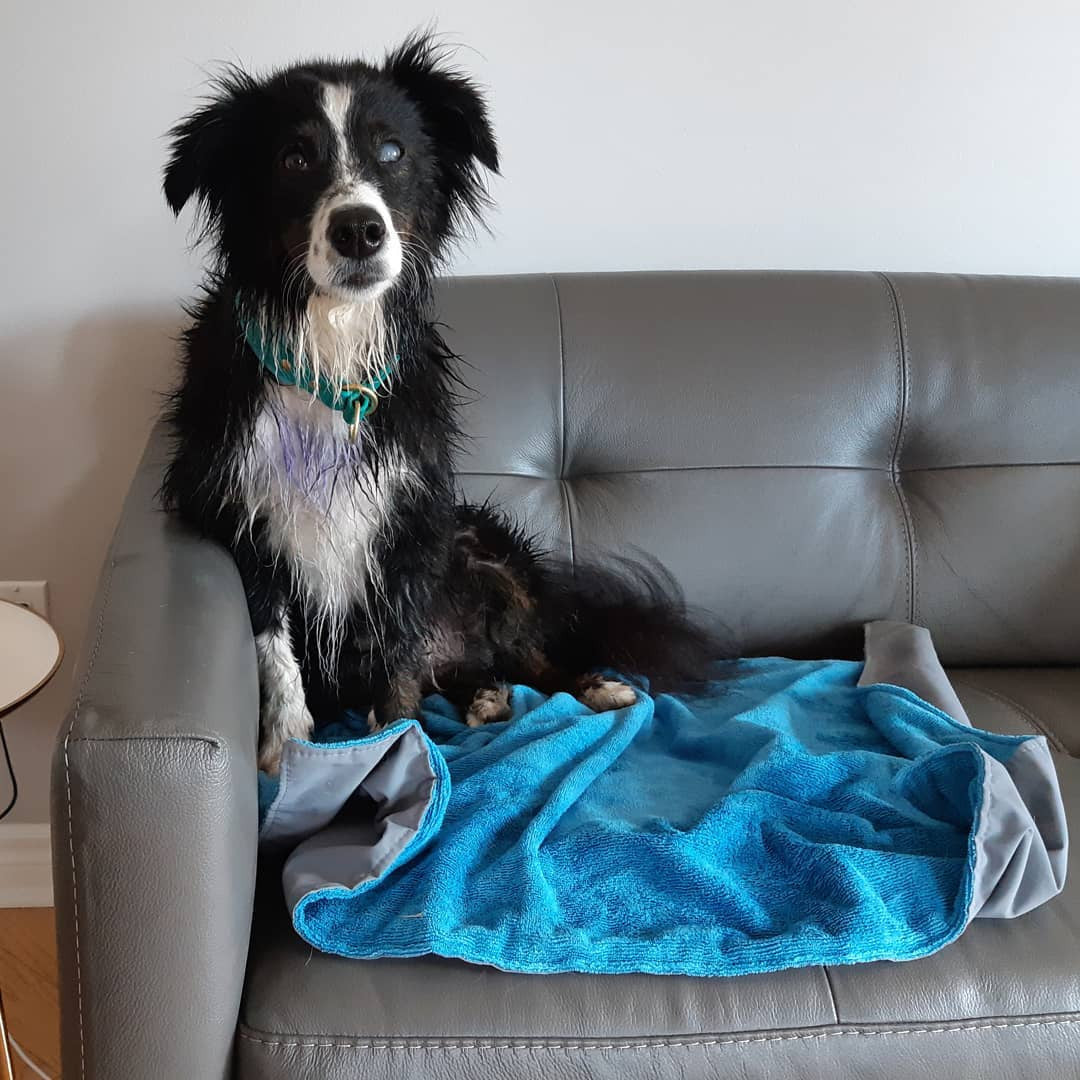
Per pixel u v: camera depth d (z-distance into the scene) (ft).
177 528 4.48
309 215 4.26
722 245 6.31
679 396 5.60
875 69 6.05
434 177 4.81
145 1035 3.18
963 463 5.77
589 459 5.65
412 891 3.72
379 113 4.43
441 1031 3.33
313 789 3.86
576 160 6.04
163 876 3.07
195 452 4.55
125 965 3.12
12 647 4.44
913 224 6.38
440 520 4.99
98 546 6.27
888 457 5.80
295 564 4.79
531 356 5.54
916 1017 3.46
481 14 5.73
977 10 5.99
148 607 3.70
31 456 6.07
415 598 5.08
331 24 5.66
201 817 3.08
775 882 3.85
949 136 6.22
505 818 4.03
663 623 5.26
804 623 5.68
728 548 5.59
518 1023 3.35
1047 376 5.74
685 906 3.72
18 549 6.23
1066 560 5.71
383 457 4.71
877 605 5.68
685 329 5.63
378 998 3.39
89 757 3.00
